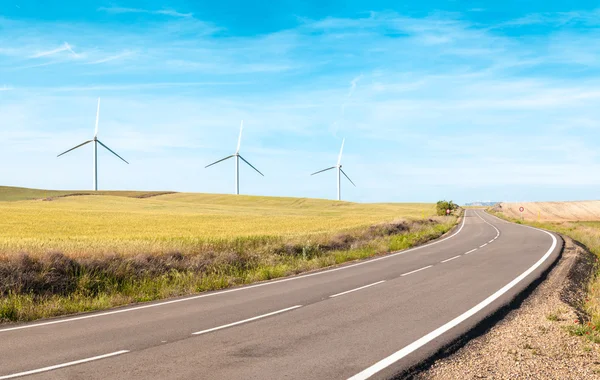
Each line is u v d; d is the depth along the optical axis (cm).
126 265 1457
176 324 918
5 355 714
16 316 1002
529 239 3183
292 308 1066
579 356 682
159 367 648
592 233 3575
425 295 1199
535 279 1418
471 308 1020
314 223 4625
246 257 1888
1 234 2862
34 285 1224
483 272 1619
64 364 666
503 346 742
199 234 2927
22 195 11919
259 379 599
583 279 1566
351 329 856
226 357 693
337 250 2409
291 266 1848
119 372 629
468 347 747
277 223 4584
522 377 602
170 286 1386
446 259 2084
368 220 5366
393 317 950
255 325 901
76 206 7775
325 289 1337
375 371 625
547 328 845
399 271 1709
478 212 12350
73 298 1216
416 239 3119
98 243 1859
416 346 738
